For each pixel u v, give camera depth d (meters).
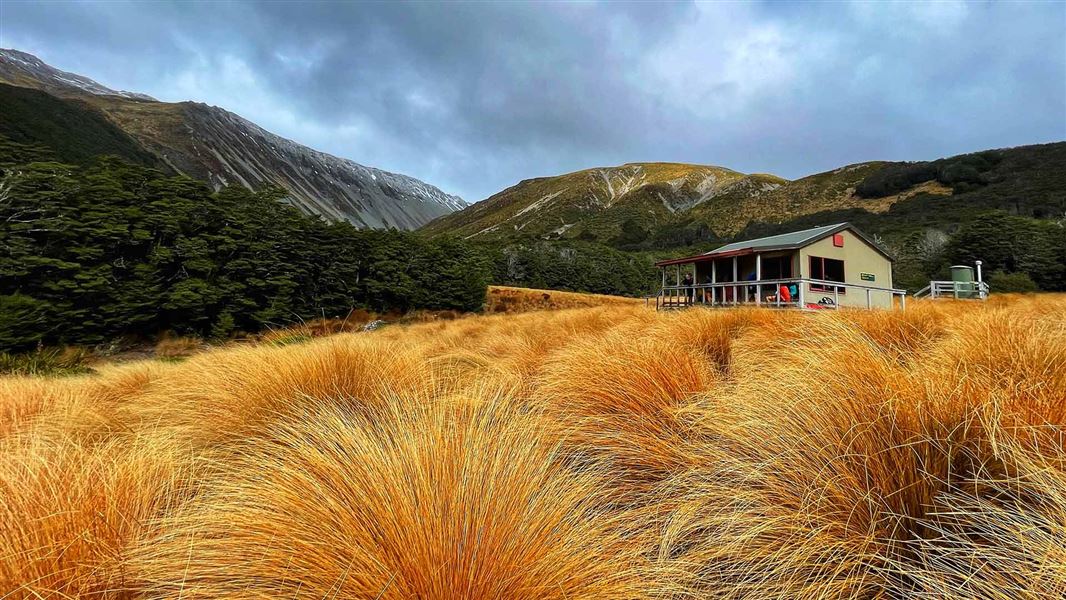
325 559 1.11
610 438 2.24
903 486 1.37
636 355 2.83
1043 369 1.92
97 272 17.45
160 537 1.27
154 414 3.49
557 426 2.38
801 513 1.38
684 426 2.21
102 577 1.27
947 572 1.14
